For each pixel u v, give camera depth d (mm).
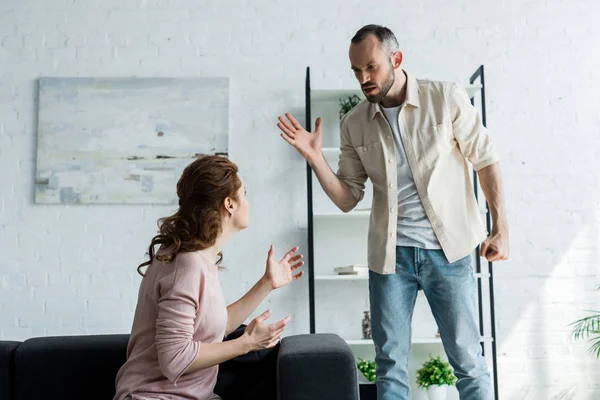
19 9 3982
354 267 3666
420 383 3627
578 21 4031
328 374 1598
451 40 4012
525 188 3941
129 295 3844
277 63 3984
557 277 3895
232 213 1830
